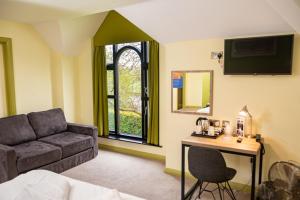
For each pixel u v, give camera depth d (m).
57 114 4.42
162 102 4.11
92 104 4.94
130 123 4.70
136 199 1.86
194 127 3.46
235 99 3.15
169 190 3.16
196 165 2.56
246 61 2.92
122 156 4.39
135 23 3.39
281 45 2.72
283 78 2.85
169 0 2.73
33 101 4.45
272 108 2.95
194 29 3.12
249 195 3.02
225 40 3.02
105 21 4.51
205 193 3.08
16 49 4.12
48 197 1.72
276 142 2.96
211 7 2.71
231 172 2.64
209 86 3.28
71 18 4.04
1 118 3.71
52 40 4.43
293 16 2.04
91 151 4.23
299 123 2.83
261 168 2.91
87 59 4.85
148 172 3.71
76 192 1.95
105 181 3.41
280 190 2.43
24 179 2.02
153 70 4.06
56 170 3.60
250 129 3.07
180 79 3.48
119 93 4.75
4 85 4.12
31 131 3.93
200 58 3.31
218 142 2.80
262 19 2.67
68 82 4.78
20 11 3.20
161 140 4.21
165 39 3.48
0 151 3.01
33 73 4.41
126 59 4.57
